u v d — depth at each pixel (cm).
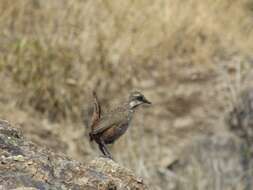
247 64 1875
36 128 1559
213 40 1934
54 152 718
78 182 671
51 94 1633
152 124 1708
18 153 695
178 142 1666
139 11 1852
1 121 743
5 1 1741
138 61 1794
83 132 1586
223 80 1830
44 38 1695
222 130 1695
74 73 1675
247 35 2000
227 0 2039
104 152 890
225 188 1545
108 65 1725
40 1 1778
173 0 1925
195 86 1823
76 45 1709
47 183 658
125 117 901
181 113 1756
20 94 1622
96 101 893
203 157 1611
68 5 1770
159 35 1855
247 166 1591
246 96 1752
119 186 695
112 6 1819
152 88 1788
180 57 1878
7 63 1650
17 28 1719
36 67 1652
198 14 1944
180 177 1547
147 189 727
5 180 648
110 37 1767
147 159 1602
